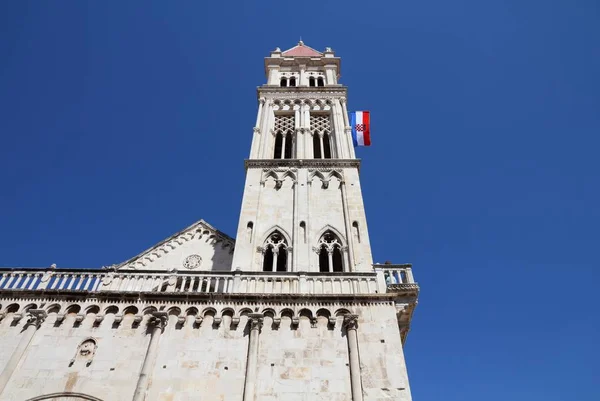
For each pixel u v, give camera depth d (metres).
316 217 36.44
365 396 23.66
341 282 30.12
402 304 28.98
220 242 39.28
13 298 28.08
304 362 25.33
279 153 46.34
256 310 27.81
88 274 29.97
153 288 29.55
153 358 25.12
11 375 24.14
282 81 56.62
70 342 25.94
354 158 41.66
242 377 24.56
